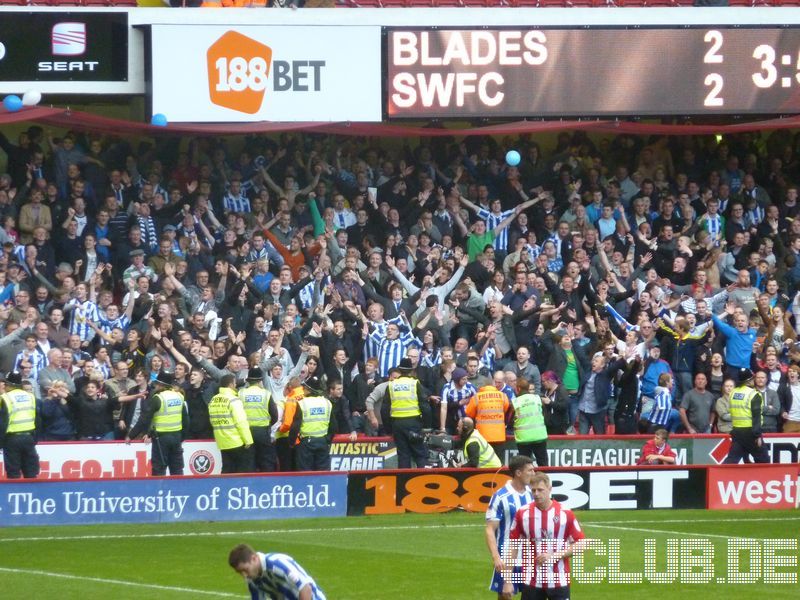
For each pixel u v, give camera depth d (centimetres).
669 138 7544
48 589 3753
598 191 7181
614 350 6062
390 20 6631
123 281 6166
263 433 5291
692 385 6178
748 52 6838
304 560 4206
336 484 5056
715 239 7100
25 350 5531
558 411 5878
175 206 6500
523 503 3198
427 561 4203
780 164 7569
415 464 5475
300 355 5775
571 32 6719
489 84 6669
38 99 5738
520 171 7212
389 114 6606
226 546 4419
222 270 6122
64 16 6309
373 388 5788
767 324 6328
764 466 5369
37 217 6278
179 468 5238
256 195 6831
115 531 4703
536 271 6575
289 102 6531
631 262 6800
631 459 5772
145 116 6506
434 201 6925
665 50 6781
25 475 5088
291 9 6531
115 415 5444
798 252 7100
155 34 6366
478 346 6003
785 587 3906
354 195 6919
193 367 5603
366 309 6284
